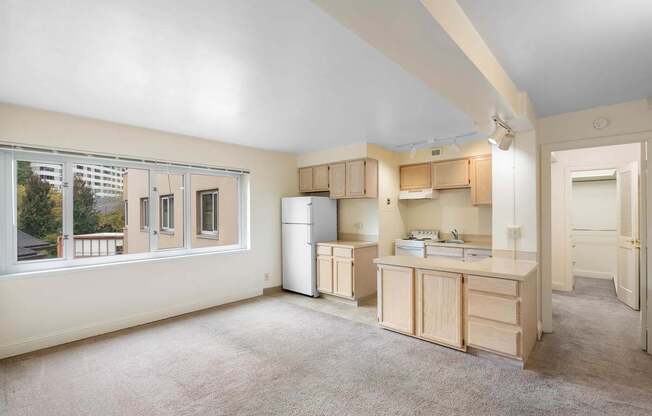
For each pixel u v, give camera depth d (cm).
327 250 468
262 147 487
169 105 295
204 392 226
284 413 203
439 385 233
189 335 330
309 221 480
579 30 177
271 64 217
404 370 255
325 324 362
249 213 480
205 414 203
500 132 288
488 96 221
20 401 216
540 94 276
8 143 286
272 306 434
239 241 482
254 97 278
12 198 298
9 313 285
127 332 339
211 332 338
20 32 174
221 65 218
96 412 204
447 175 472
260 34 179
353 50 198
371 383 237
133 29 173
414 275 315
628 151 457
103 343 311
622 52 203
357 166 464
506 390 226
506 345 257
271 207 510
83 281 326
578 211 635
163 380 242
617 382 235
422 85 254
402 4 120
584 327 351
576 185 638
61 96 270
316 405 211
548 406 207
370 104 298
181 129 380
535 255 319
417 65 175
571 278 506
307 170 536
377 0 118
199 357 280
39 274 301
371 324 362
